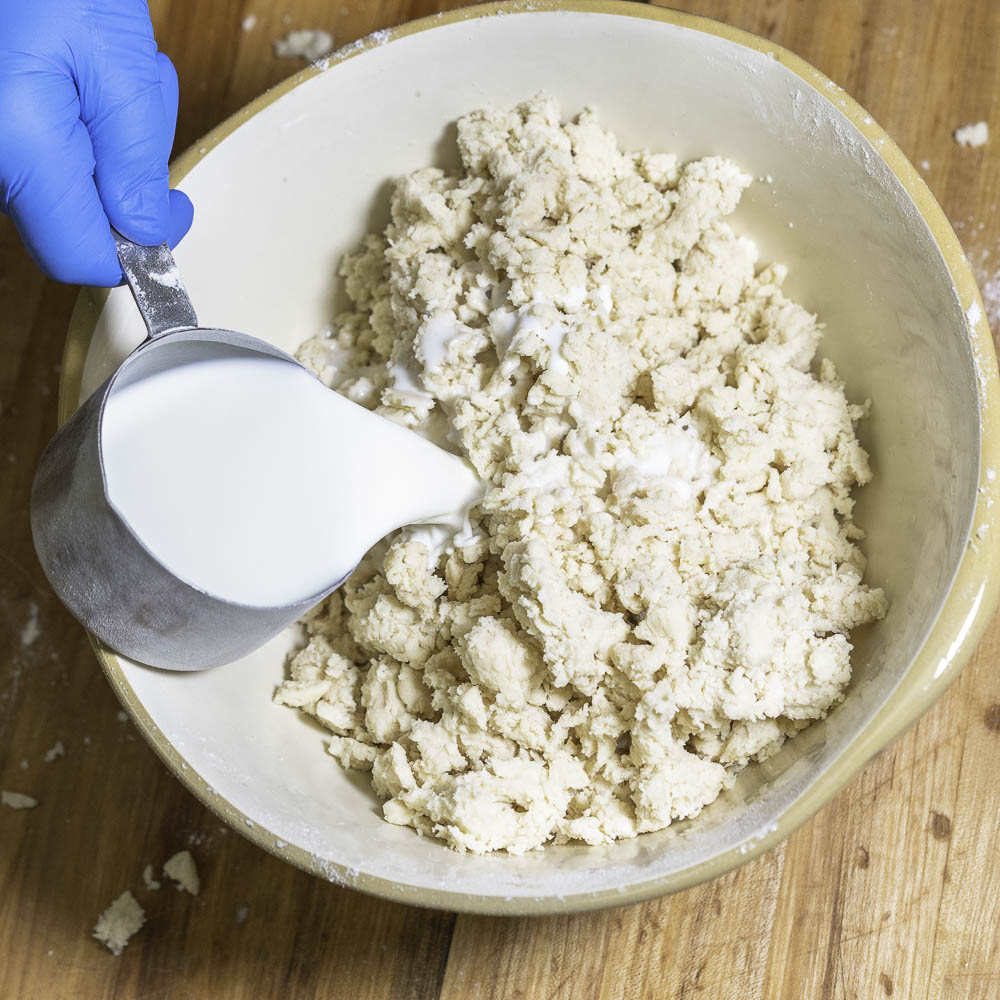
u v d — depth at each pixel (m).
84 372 0.78
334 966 0.85
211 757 0.77
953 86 0.87
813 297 0.83
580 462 0.80
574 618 0.77
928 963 0.83
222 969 0.86
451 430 0.82
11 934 0.87
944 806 0.84
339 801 0.79
